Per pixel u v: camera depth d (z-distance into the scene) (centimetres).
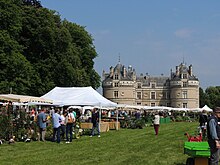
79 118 3466
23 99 2780
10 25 4156
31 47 4716
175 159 1650
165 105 13600
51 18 4822
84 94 3253
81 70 5566
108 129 3612
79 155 1741
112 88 12925
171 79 13375
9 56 4000
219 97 15275
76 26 6212
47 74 4709
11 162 1509
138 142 2433
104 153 1825
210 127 1182
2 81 3944
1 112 2352
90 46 6309
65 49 4950
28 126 2475
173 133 3347
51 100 3091
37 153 1814
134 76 13312
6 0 4100
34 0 5194
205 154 1237
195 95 13100
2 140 2266
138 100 13700
